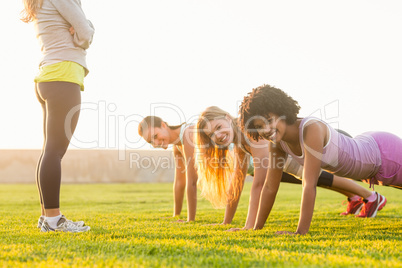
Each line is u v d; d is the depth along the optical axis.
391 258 1.54
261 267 1.41
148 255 1.65
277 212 4.20
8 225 2.92
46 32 2.56
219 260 1.51
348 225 2.94
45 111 2.73
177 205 3.83
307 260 1.49
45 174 2.46
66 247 1.82
